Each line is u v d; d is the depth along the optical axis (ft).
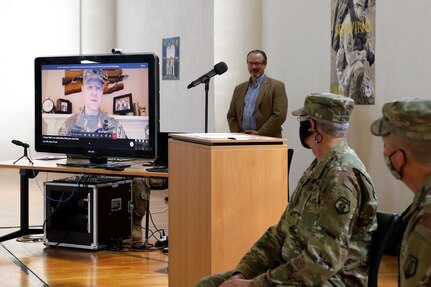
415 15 21.84
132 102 22.25
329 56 26.86
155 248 23.63
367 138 24.27
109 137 22.59
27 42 48.65
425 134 7.48
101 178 24.06
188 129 39.40
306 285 10.16
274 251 11.46
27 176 24.36
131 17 46.24
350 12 25.20
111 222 23.59
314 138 11.02
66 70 23.13
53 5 48.98
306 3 28.63
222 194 13.56
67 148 23.26
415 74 21.90
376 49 23.75
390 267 20.54
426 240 6.91
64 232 23.47
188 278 14.52
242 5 33.71
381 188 23.62
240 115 27.45
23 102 48.65
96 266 21.22
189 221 14.44
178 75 40.32
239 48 33.81
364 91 24.41
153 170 21.24
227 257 13.65
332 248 10.07
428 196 7.14
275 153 13.94
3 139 48.34
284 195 14.08
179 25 40.04
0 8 48.14
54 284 19.22
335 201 10.21
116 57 22.36
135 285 19.15
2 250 23.27
